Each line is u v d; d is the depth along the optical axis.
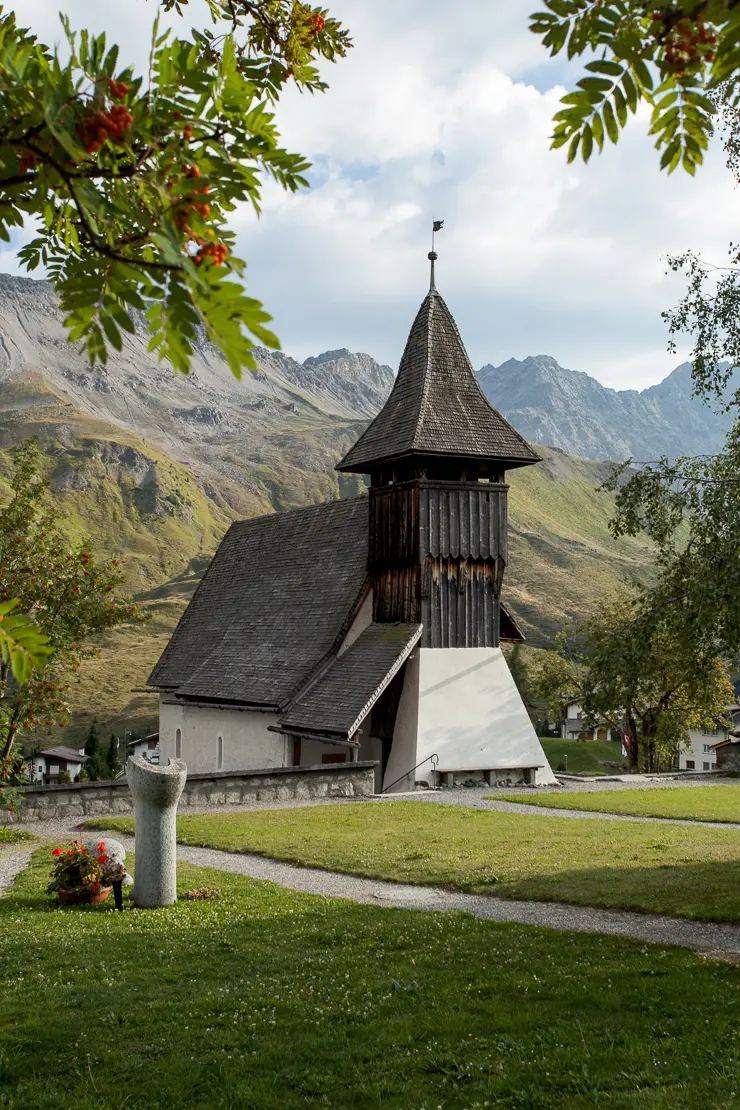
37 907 15.77
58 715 27.36
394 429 37.75
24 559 28.16
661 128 4.26
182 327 3.27
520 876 17.69
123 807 27.86
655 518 16.53
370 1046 8.93
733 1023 9.14
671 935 13.30
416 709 35.91
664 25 3.79
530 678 57.97
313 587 42.91
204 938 13.30
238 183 3.85
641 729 56.09
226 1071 8.41
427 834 23.44
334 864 19.52
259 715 39.25
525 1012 9.71
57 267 4.93
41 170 3.55
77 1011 10.12
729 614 14.66
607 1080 7.87
